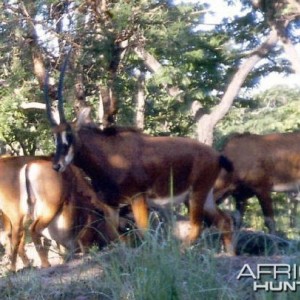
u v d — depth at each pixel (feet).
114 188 36.52
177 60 64.28
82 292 24.90
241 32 72.59
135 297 21.91
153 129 75.05
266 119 88.84
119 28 56.18
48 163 40.63
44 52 58.23
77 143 36.17
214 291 21.56
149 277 21.81
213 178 37.81
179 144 37.14
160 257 22.12
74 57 57.62
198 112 66.03
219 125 89.25
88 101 64.85
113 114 56.65
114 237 37.65
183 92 66.28
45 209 40.22
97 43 56.59
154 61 63.21
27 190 40.22
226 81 72.79
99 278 25.16
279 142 47.06
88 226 39.06
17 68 59.11
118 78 61.67
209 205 38.22
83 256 31.81
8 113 70.59
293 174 47.09
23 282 26.81
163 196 36.86
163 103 73.72
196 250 23.61
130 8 56.08
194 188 37.40
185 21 61.16
